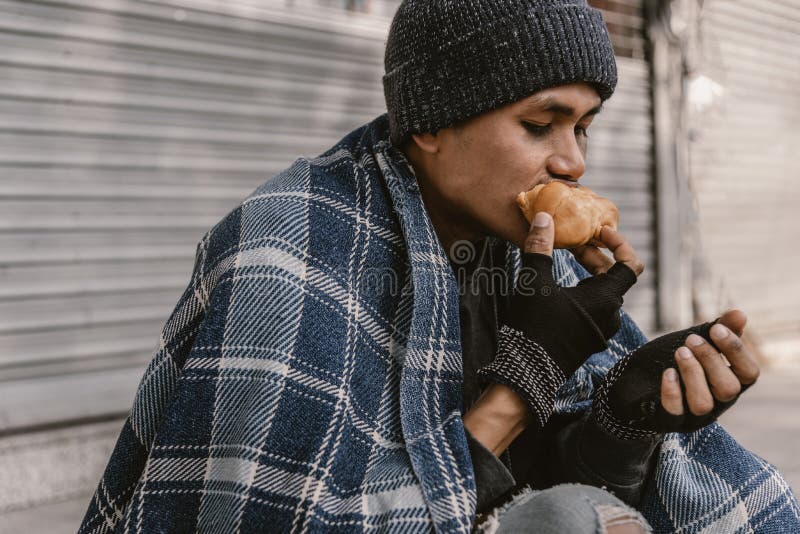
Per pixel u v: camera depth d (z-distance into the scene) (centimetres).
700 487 148
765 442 441
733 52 719
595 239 136
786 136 762
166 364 135
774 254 757
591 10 135
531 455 148
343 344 127
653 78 667
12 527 317
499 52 129
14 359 358
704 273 702
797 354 712
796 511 151
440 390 130
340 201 137
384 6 489
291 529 116
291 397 121
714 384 117
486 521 115
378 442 126
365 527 117
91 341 380
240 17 424
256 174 434
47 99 363
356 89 473
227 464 120
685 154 684
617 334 165
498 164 133
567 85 131
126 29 385
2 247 354
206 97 414
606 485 138
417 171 144
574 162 133
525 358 122
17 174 357
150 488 123
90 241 379
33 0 358
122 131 386
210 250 136
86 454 366
